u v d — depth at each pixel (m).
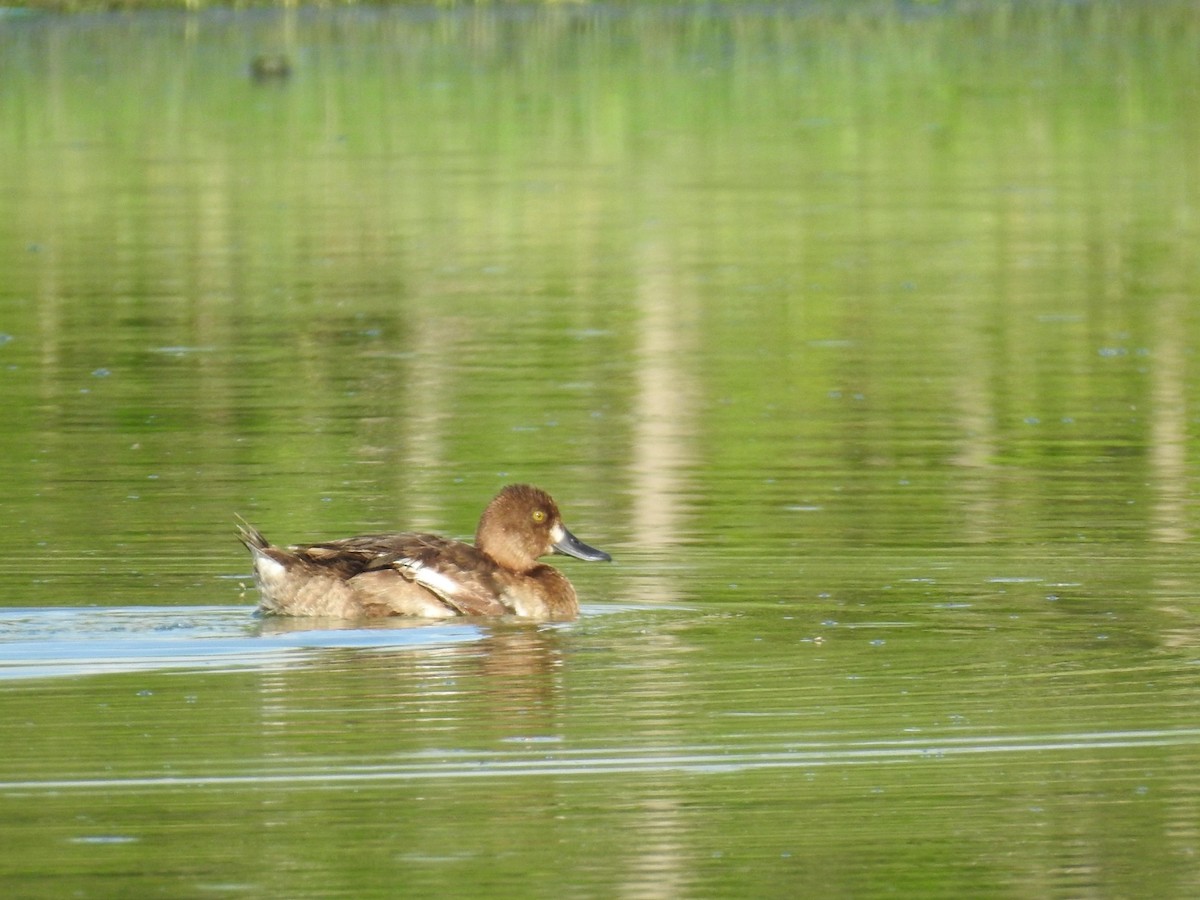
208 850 8.77
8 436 18.38
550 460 17.41
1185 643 11.78
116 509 15.53
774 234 30.59
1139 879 8.56
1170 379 21.08
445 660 11.51
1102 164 37.59
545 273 27.62
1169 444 18.08
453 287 26.62
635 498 15.95
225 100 45.72
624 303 25.50
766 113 44.25
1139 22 59.84
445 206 33.09
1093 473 16.89
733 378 21.09
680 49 54.56
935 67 51.03
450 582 12.57
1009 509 15.48
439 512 15.53
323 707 10.57
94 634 12.00
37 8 62.38
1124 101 45.22
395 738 10.09
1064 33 57.81
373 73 49.88
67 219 31.89
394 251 29.30
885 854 8.77
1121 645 11.74
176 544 14.38
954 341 23.17
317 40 56.09
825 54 53.50
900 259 28.53
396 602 12.49
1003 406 19.78
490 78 49.06
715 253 29.08
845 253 29.03
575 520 15.20
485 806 9.23
